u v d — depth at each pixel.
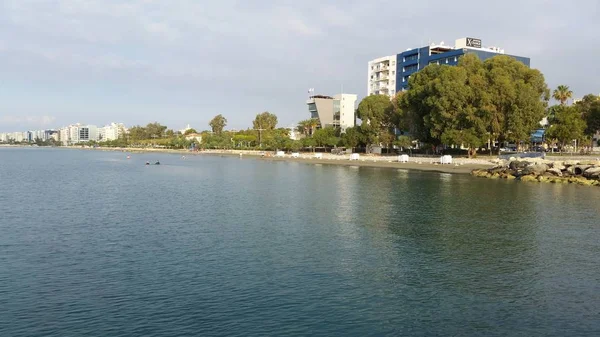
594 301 17.39
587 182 58.28
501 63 92.81
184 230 29.16
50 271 20.52
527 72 92.12
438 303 17.05
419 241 26.55
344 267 21.30
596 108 102.62
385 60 173.75
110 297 17.39
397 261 22.39
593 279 19.92
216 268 20.94
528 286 18.98
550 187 55.59
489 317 15.86
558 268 21.48
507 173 68.94
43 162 130.00
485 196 46.66
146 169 96.62
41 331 14.62
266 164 117.38
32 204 41.00
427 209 38.12
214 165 113.06
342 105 192.00
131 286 18.55
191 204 41.00
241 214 35.41
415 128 107.25
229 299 17.20
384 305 16.78
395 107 122.50
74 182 64.50
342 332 14.61
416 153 122.75
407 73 160.38
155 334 14.42
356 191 51.38
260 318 15.57
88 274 20.09
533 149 119.12
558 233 28.86
